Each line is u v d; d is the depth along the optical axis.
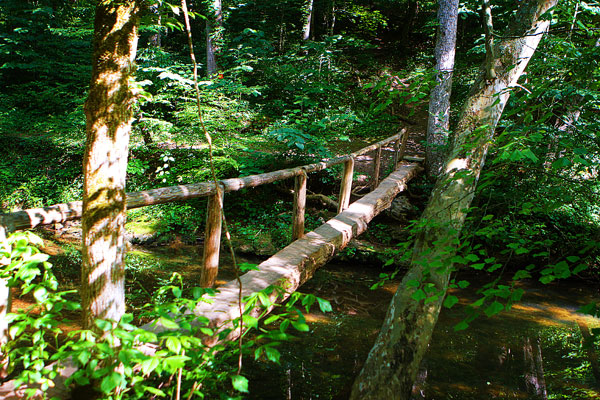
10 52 12.01
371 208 6.08
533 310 5.77
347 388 3.52
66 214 2.11
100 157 1.77
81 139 9.45
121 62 1.75
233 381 1.35
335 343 4.34
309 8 15.43
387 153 10.93
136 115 8.35
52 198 9.41
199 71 13.75
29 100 12.11
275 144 9.92
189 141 8.47
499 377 3.95
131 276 5.78
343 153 10.41
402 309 3.11
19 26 12.14
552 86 2.69
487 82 3.44
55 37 12.48
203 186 3.10
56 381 1.85
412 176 8.91
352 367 3.88
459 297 6.12
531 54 3.43
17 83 13.03
